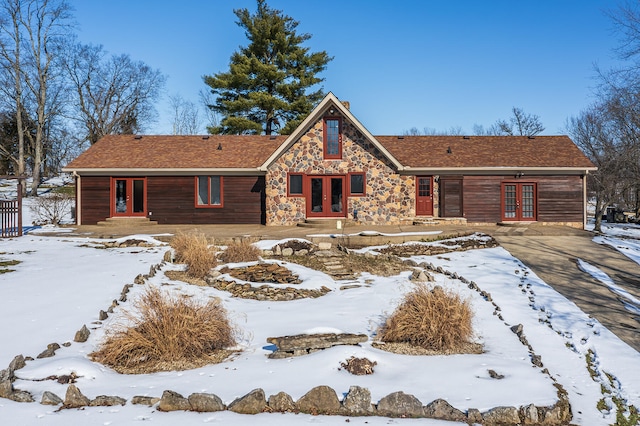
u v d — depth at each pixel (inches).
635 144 1018.7
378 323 330.6
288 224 892.0
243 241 548.4
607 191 1079.0
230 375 242.4
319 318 340.5
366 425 193.0
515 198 948.0
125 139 1072.2
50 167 2117.4
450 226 850.8
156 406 208.7
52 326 307.6
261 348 285.6
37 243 657.6
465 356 277.0
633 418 217.6
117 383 232.7
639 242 781.9
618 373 274.8
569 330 344.8
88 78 1889.8
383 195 887.7
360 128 870.4
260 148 1029.2
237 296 410.6
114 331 283.9
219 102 1526.8
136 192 959.0
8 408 203.3
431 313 297.9
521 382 236.2
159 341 267.0
